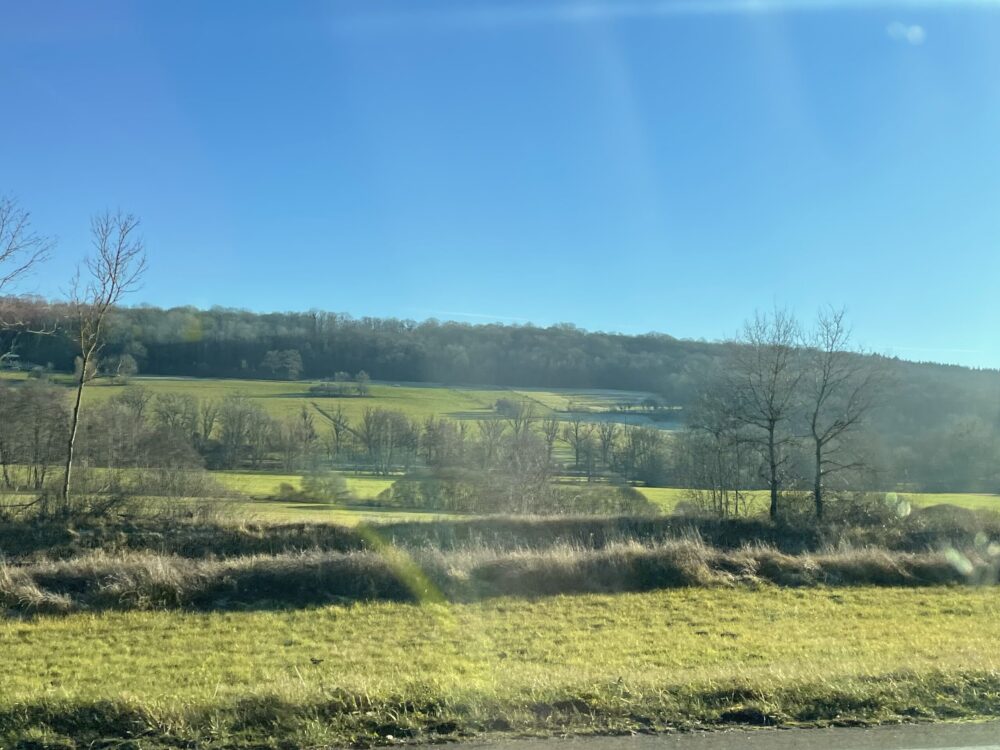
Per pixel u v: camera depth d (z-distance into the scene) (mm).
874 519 29891
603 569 17109
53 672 10227
